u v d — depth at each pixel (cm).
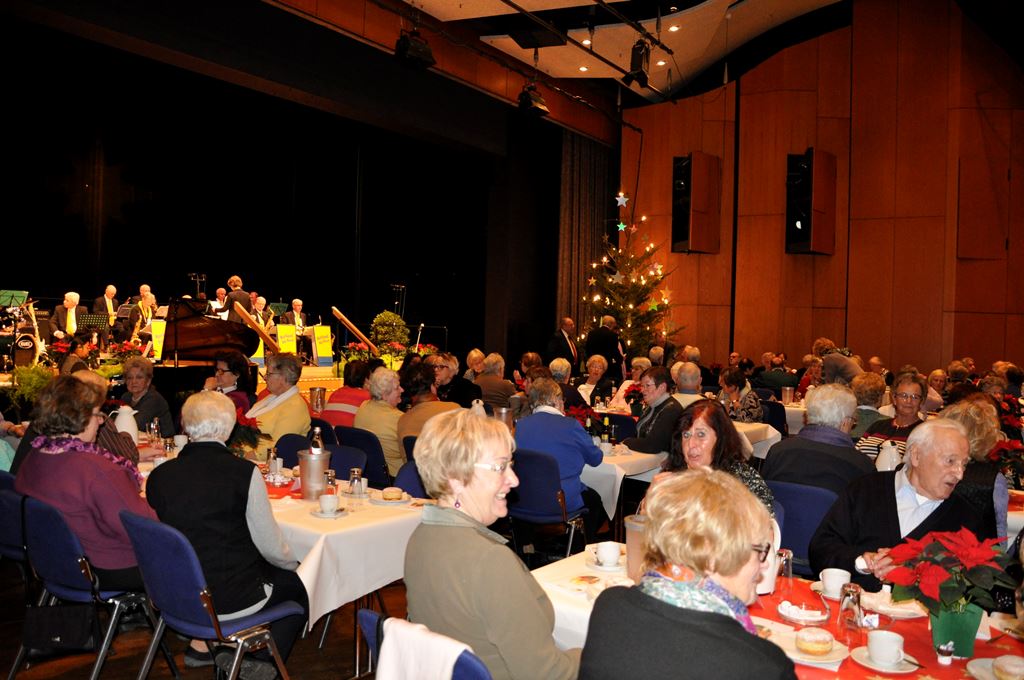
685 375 596
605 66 1327
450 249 1550
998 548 197
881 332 1391
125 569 319
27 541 316
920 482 283
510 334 1484
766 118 1471
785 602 230
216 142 1316
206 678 355
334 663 380
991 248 1321
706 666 139
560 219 1524
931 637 219
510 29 1246
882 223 1395
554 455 486
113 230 1216
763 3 1333
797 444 379
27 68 1030
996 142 1328
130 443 402
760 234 1473
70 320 1034
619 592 155
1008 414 519
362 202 1527
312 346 1127
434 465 200
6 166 1085
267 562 310
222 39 921
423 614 192
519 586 185
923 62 1364
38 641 298
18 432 468
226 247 1362
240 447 392
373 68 1116
